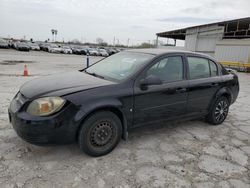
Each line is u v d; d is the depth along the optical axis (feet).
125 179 8.93
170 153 11.22
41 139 9.11
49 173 8.98
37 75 34.47
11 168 9.12
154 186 8.63
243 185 9.06
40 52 115.55
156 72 11.89
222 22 79.61
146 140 12.48
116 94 10.30
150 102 11.50
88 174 9.09
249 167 10.42
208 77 14.43
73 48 133.69
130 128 11.27
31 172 8.96
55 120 9.06
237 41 72.79
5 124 13.15
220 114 15.67
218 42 79.41
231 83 15.96
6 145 10.82
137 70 11.29
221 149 12.01
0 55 75.31
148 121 11.80
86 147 9.95
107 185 8.52
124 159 10.36
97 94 9.90
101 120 10.13
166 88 11.97
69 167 9.46
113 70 12.31
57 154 10.36
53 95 9.41
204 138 13.28
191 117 13.98
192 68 13.62
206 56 14.75
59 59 76.13
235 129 15.11
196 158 10.90
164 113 12.32
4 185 8.13
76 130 9.60
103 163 9.93
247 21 73.67
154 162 10.29
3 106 16.53
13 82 26.71
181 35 111.75
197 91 13.57
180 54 13.14
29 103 9.39
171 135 13.39
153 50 13.46
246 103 22.72
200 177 9.39
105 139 10.46
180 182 8.97
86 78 11.55
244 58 70.90
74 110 9.36
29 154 10.20
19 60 61.57
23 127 9.05
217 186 8.88
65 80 11.18
